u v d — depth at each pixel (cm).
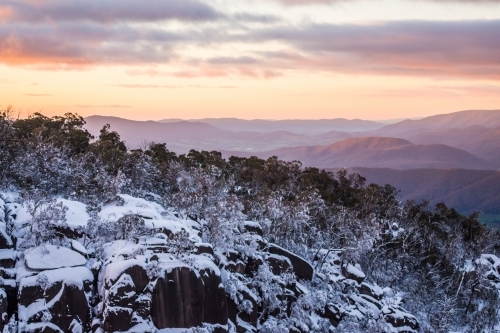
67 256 4066
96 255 4206
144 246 4378
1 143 5944
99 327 3856
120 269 3981
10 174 5775
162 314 4069
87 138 7762
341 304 5762
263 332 4756
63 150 6475
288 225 6462
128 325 3869
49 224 4269
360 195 9444
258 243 5509
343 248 6481
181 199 5659
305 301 5047
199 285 4209
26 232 4231
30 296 3759
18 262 3991
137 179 6650
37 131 6906
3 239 4022
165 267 4134
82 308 3847
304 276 5734
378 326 5531
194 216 5675
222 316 4359
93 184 5966
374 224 7006
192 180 6462
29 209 4306
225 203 5341
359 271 6406
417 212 9812
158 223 4716
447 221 10369
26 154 5766
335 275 6331
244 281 4956
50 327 3709
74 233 4400
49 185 5756
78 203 5016
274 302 4934
